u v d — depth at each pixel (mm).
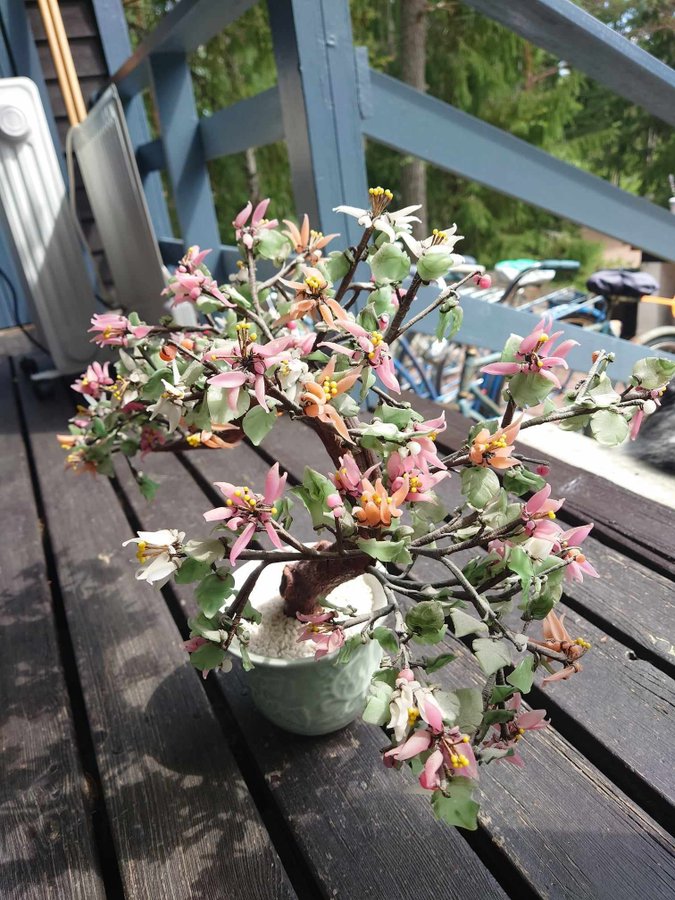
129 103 1895
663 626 658
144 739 614
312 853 495
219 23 1220
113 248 1436
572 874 461
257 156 4605
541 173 1239
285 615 577
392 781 544
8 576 897
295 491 396
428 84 4918
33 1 1840
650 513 828
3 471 1228
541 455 1005
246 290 541
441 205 5344
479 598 400
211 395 382
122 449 677
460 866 475
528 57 4844
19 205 1440
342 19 1010
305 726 565
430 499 417
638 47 996
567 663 412
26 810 559
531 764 543
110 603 810
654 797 511
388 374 398
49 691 688
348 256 497
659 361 409
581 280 3490
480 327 1287
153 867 500
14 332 2256
